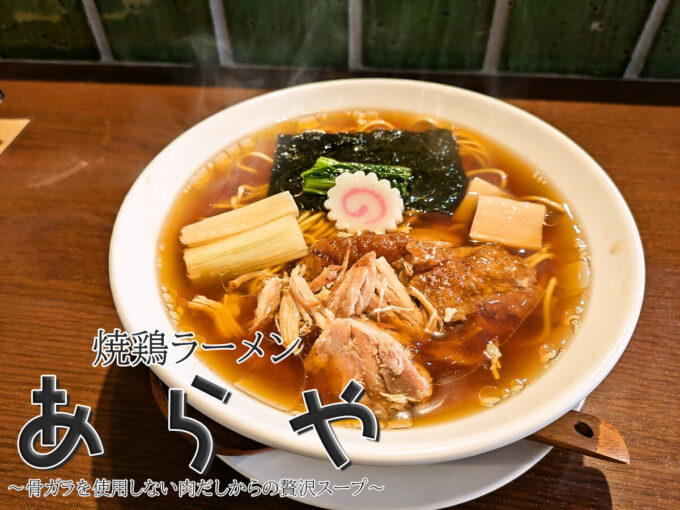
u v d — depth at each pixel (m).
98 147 0.28
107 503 0.17
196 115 0.30
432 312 0.19
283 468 0.16
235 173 0.25
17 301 0.22
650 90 0.31
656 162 0.27
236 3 0.31
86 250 0.23
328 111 0.28
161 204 0.23
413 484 0.16
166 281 0.21
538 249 0.21
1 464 0.17
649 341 0.20
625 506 0.16
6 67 0.34
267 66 0.34
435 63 0.33
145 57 0.34
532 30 0.31
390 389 0.17
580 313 0.19
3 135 0.29
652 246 0.23
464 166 0.25
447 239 0.22
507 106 0.25
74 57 0.34
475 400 0.17
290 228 0.21
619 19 0.30
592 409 0.18
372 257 0.19
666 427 0.18
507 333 0.19
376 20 0.31
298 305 0.19
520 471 0.16
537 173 0.24
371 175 0.23
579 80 0.32
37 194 0.26
